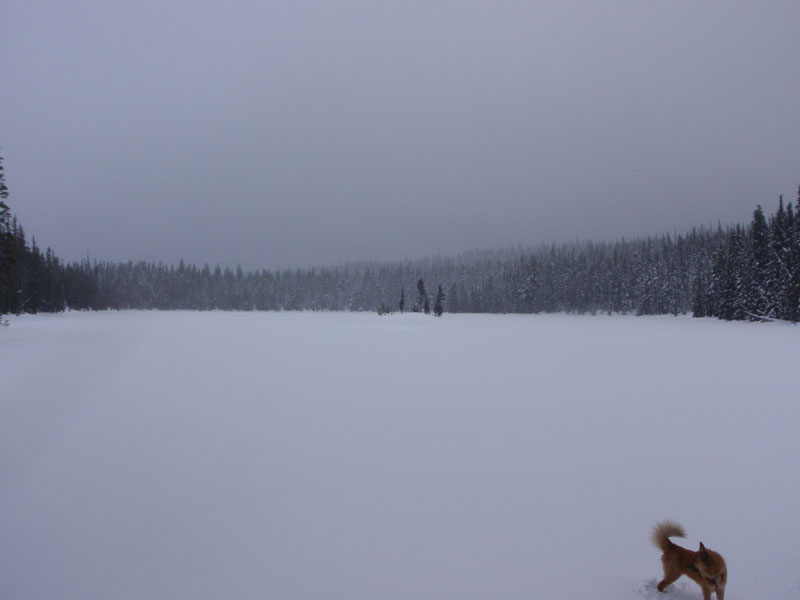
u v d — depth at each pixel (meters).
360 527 4.57
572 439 7.33
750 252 52.59
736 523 4.55
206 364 15.83
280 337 27.69
